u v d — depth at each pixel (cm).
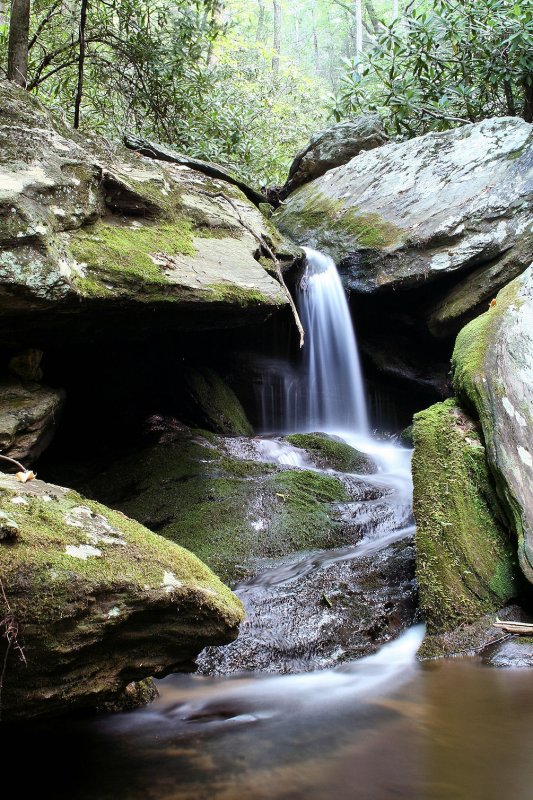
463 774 207
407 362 732
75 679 188
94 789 203
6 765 221
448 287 668
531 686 274
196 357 657
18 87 434
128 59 828
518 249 630
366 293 686
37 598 173
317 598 351
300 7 3108
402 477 568
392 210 719
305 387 727
